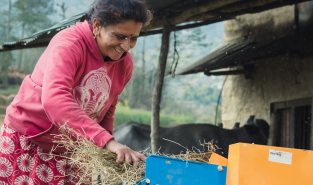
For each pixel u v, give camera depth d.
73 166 2.44
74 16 5.27
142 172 2.06
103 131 2.10
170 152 5.60
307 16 7.23
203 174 1.96
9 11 21.92
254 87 8.38
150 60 26.86
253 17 8.38
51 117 2.16
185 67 8.80
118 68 2.56
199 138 5.76
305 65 7.16
